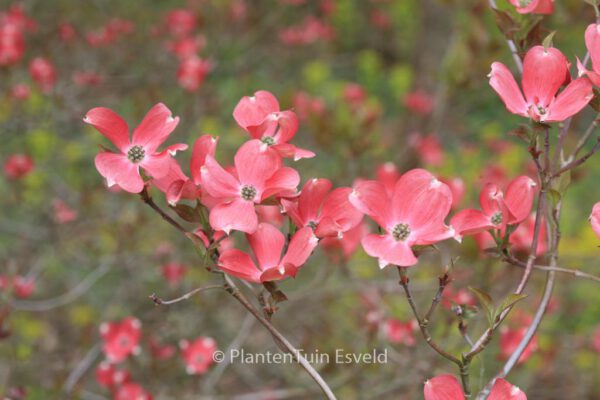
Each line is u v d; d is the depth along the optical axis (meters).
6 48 4.80
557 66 1.80
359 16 9.10
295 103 5.60
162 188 1.85
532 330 1.98
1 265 4.88
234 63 6.83
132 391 3.27
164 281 4.86
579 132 6.16
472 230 1.87
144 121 1.85
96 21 6.81
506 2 2.51
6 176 4.89
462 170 6.01
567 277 4.51
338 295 4.47
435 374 3.37
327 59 7.96
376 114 4.75
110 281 5.27
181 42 5.61
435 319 3.79
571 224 5.58
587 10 4.22
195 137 5.47
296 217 1.84
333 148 4.77
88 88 5.89
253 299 4.05
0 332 3.53
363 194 1.76
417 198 1.76
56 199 4.89
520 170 5.64
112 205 5.16
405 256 1.72
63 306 5.13
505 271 3.60
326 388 1.79
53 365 4.22
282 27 8.12
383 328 3.61
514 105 1.82
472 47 4.89
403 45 8.73
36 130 5.14
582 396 4.52
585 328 4.84
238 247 4.45
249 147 1.80
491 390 1.78
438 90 6.65
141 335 3.92
